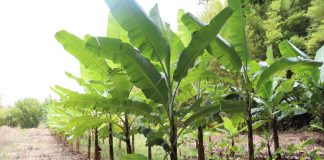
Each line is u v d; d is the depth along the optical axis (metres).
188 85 5.46
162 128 4.48
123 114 5.24
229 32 4.64
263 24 15.36
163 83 3.83
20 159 10.73
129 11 3.44
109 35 4.76
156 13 3.98
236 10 4.43
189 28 4.43
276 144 6.21
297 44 14.12
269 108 6.08
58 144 15.48
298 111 6.30
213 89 6.39
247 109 4.55
